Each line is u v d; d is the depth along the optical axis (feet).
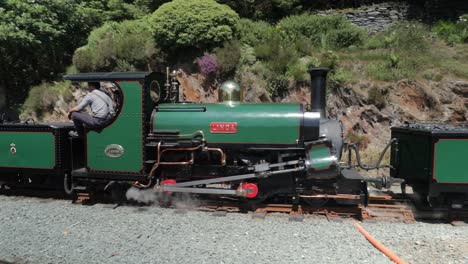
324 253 13.16
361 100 32.63
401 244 14.06
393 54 34.76
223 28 35.12
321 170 16.52
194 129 17.94
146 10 46.68
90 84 19.20
